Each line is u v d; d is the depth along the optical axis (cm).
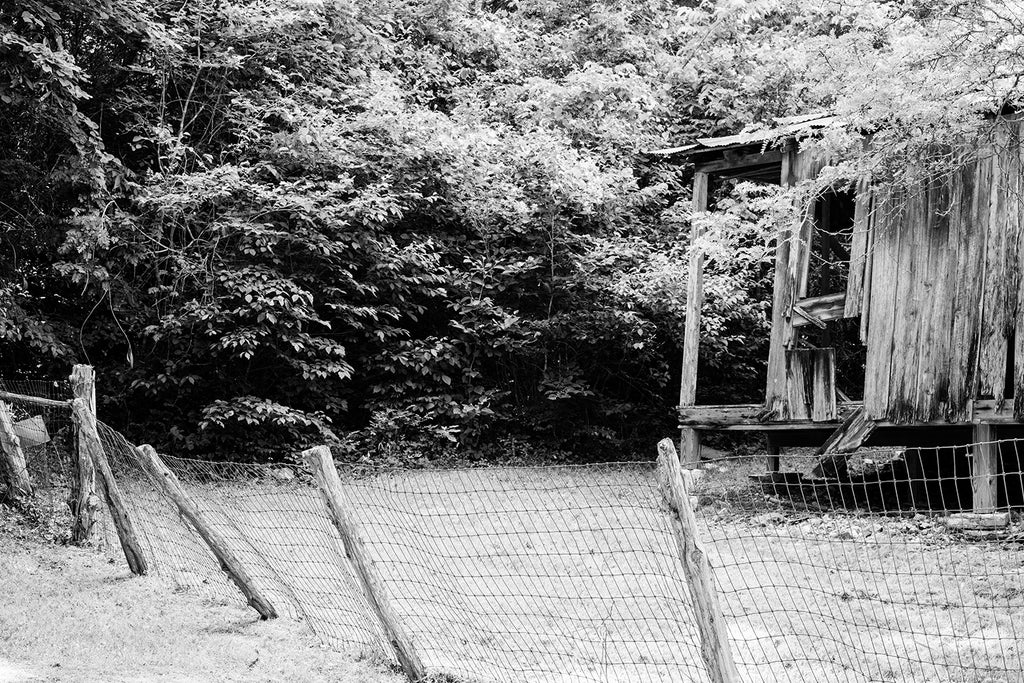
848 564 888
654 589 835
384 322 1867
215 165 1834
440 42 2245
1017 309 1148
